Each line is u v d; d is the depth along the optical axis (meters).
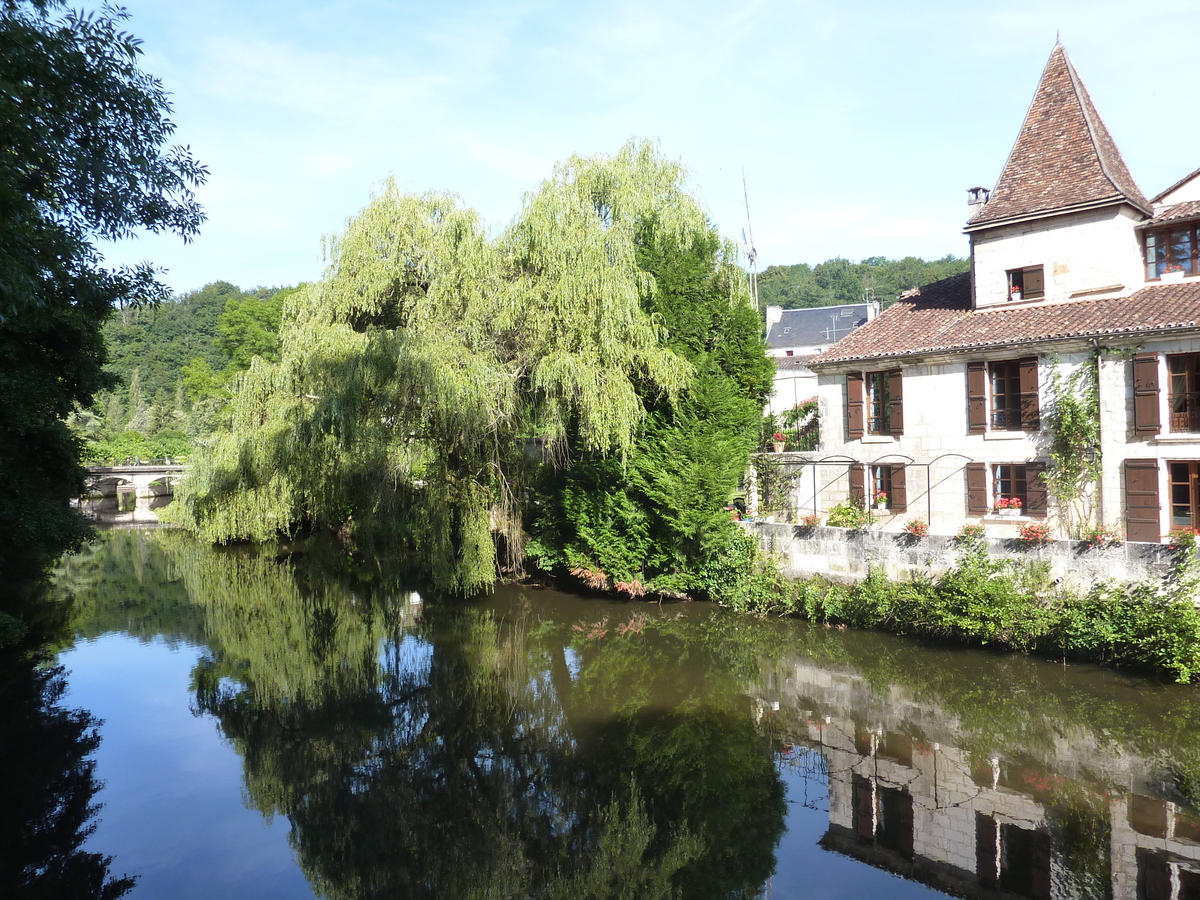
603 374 17.56
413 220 18.16
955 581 15.67
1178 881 8.42
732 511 20.14
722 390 18.89
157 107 12.29
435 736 13.23
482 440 18.61
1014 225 19.03
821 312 50.91
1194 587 13.23
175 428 70.44
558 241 17.44
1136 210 17.88
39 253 10.31
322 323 18.39
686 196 20.25
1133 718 12.27
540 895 8.87
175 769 12.16
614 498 20.58
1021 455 17.28
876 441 19.69
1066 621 14.32
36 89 10.20
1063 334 16.36
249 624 21.05
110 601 24.25
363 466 18.22
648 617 19.66
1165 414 15.24
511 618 20.25
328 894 8.77
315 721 14.02
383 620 20.91
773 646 16.92
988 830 9.72
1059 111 19.72
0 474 18.66
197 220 13.28
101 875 9.17
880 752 12.01
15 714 14.55
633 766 11.90
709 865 9.37
